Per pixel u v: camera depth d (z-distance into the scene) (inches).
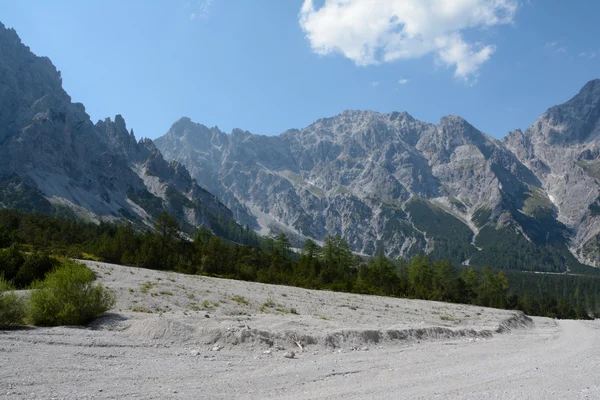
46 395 394.9
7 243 2518.5
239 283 2390.5
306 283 3272.6
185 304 1322.6
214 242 3917.3
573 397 455.2
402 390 479.8
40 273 1598.2
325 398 434.6
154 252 3294.8
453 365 683.4
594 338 1403.8
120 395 411.2
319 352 764.6
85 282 932.0
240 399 424.2
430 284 4598.9
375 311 1713.8
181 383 480.1
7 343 621.9
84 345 665.0
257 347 746.8
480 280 6176.2
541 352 940.0
